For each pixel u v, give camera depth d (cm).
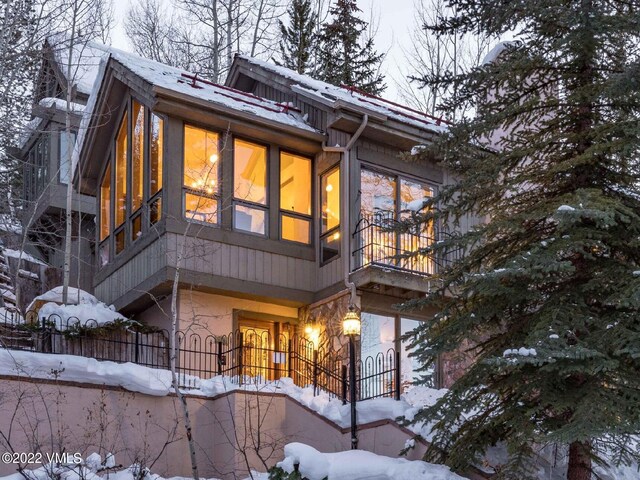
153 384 1434
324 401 1469
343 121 1811
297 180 1934
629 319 1073
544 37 1273
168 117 1770
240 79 2244
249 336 1731
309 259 1903
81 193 2175
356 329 1375
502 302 1183
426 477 1162
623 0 1256
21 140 2712
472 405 1162
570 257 1191
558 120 1259
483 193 1286
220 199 1803
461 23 1347
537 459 1245
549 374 1102
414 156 1368
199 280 1736
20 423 1298
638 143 1123
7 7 2042
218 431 1479
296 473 1204
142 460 1268
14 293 2320
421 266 1833
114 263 1962
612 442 1102
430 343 1201
